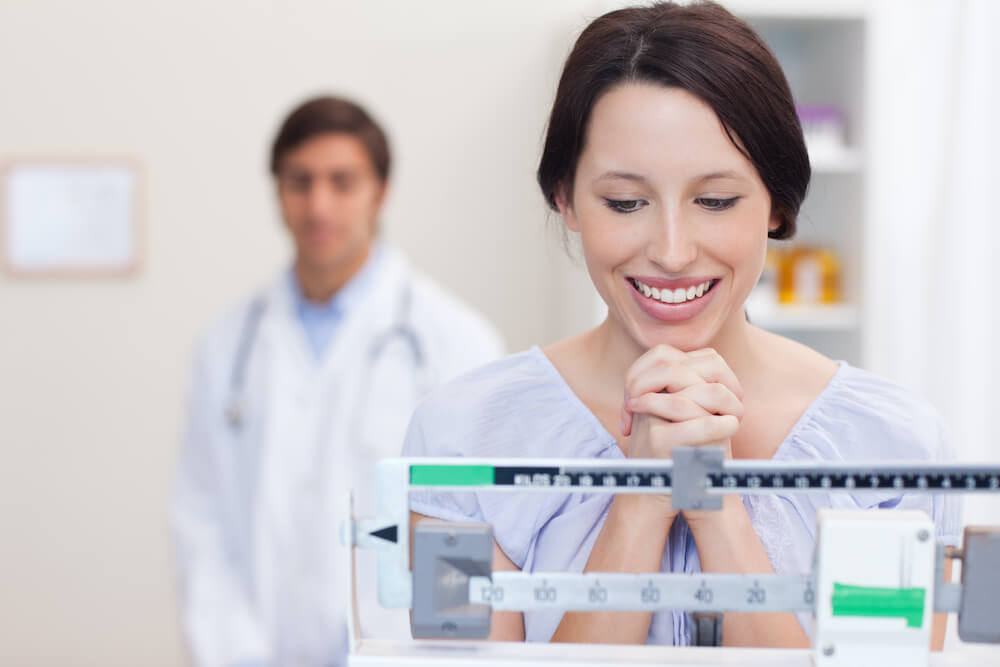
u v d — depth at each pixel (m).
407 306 2.56
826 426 1.04
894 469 0.72
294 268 2.64
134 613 3.35
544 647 0.74
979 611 0.70
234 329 2.60
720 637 0.77
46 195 3.24
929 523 0.70
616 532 0.92
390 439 2.49
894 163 2.95
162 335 3.29
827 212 3.00
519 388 1.08
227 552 2.52
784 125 0.90
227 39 3.22
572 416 1.06
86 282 3.27
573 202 0.99
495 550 1.01
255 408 2.54
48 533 3.33
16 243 3.24
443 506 1.02
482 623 0.73
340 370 2.52
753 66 0.88
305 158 2.51
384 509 0.74
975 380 2.82
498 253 3.28
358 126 2.54
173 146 3.24
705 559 0.91
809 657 0.73
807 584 0.72
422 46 3.24
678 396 0.88
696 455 0.72
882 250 2.94
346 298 2.57
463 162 3.26
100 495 3.33
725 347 1.03
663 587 0.73
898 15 2.93
